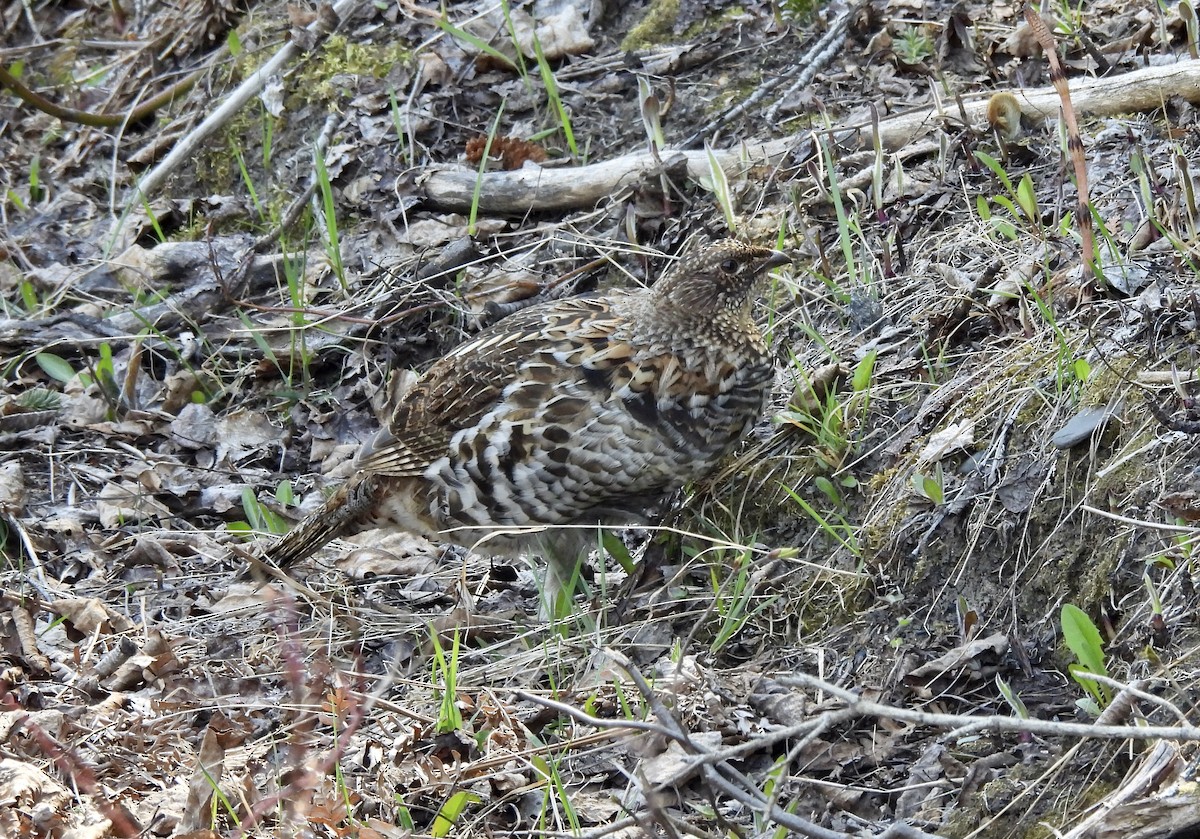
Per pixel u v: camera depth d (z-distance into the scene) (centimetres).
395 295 1202
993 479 838
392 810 756
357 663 872
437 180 1266
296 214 1307
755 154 1177
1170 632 723
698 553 899
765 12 1320
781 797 740
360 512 963
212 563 1035
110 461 1151
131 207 1376
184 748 818
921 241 1041
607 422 885
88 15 1639
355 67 1387
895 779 748
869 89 1207
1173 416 794
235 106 1393
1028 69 1151
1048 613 791
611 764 782
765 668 839
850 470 907
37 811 729
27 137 1517
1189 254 876
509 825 757
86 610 958
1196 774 632
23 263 1350
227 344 1238
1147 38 1136
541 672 887
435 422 920
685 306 899
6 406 1193
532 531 926
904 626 823
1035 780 711
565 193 1220
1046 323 898
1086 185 887
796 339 1028
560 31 1362
